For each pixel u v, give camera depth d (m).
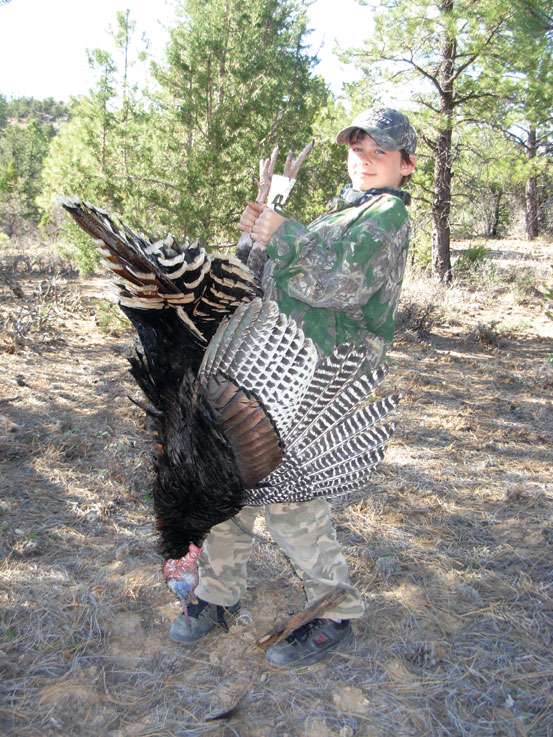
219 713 2.44
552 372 7.36
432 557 3.49
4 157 29.02
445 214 13.05
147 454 4.55
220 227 7.64
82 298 10.38
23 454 4.43
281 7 8.18
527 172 12.82
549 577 3.33
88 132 7.53
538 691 2.58
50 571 3.19
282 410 2.18
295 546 2.58
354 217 2.35
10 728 2.32
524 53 9.27
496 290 13.62
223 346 2.16
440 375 7.21
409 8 11.14
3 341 7.29
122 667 2.66
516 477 4.54
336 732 2.38
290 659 2.68
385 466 4.64
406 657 2.77
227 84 7.72
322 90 9.10
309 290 2.24
